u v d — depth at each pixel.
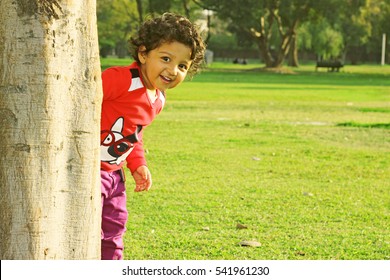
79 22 4.06
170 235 7.46
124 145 5.21
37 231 4.02
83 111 4.11
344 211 8.77
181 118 20.38
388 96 33.97
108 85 4.98
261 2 73.69
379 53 128.38
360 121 20.50
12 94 3.97
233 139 15.68
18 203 4.00
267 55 78.94
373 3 105.00
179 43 4.93
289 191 9.95
